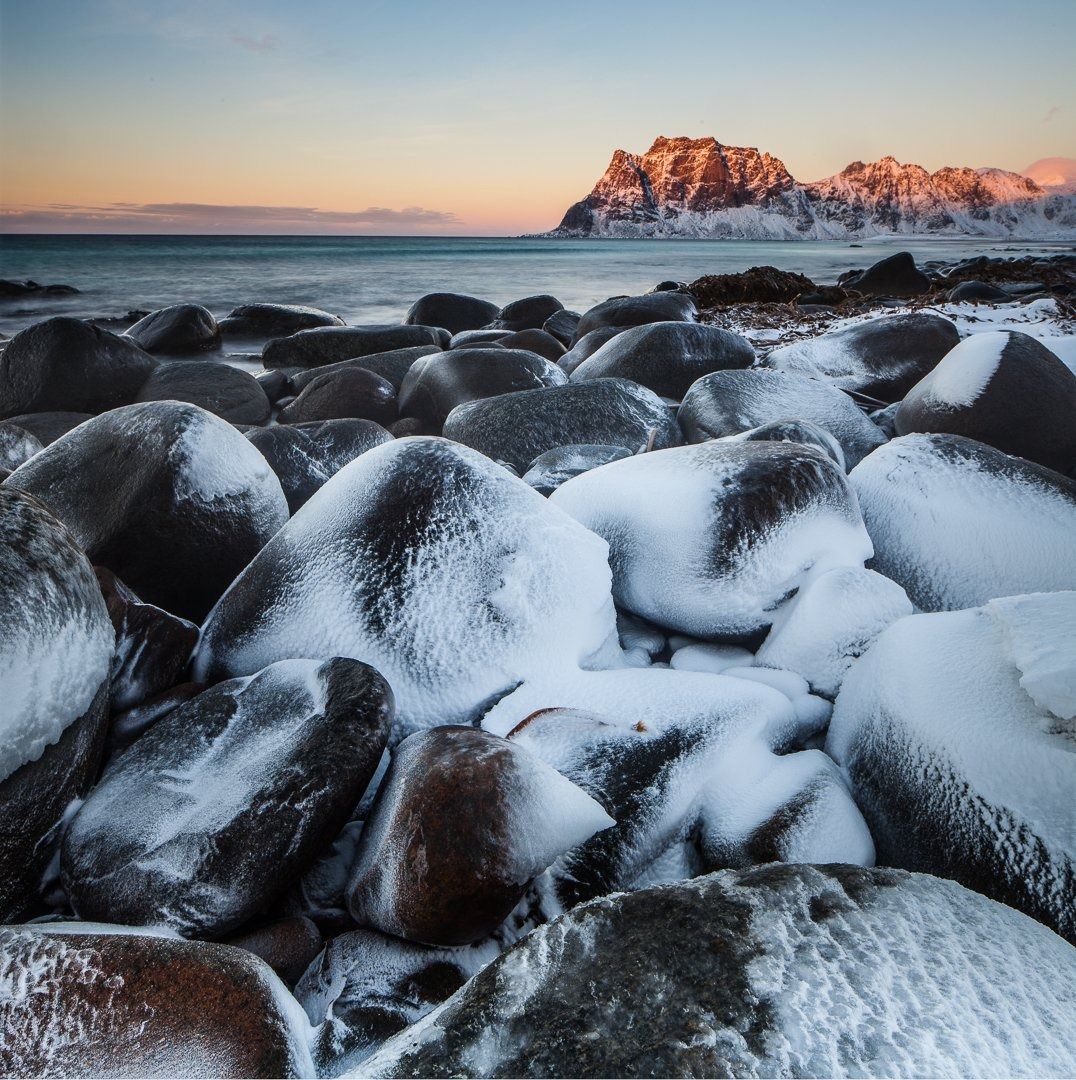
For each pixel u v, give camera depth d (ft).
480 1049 4.10
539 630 8.46
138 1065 4.40
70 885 6.48
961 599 10.36
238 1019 4.58
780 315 38.83
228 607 9.04
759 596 9.31
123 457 10.52
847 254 222.48
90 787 7.19
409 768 6.26
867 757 7.48
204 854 6.16
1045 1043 4.00
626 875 6.69
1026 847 6.10
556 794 6.11
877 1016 4.07
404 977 5.80
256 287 91.56
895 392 22.18
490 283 98.48
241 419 23.90
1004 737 6.53
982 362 15.21
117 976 4.71
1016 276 57.41
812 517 9.64
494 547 8.68
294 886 6.68
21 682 6.19
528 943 4.69
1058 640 6.67
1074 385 15.29
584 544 9.17
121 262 144.87
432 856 5.55
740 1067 3.82
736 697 7.83
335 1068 5.19
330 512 9.00
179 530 10.07
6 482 11.10
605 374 22.49
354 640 8.37
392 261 163.94
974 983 4.34
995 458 11.22
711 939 4.54
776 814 6.85
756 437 13.16
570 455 14.33
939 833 6.59
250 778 6.61
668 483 10.05
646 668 8.62
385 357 27.55
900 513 10.98
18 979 4.69
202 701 7.80
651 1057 3.91
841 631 8.71
